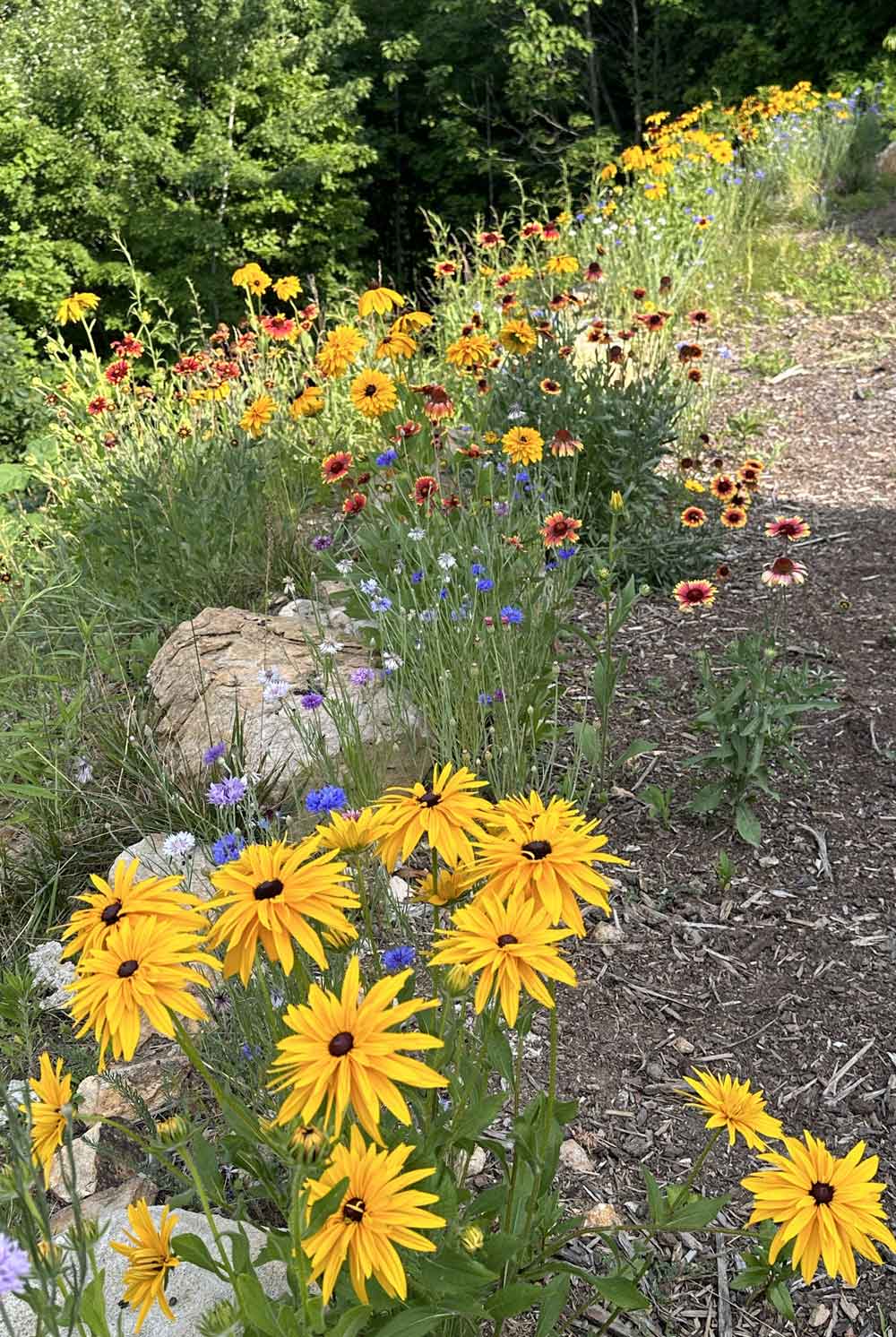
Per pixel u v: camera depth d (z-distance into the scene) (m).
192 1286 1.67
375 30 16.75
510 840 1.29
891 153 10.87
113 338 13.02
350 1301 1.28
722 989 2.58
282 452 4.84
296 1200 1.04
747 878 2.89
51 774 3.21
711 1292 1.94
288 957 1.14
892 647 3.90
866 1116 2.27
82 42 12.73
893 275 8.35
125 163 12.65
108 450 5.04
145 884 1.22
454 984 1.26
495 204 17.39
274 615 3.92
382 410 3.78
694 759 3.07
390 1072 1.04
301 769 2.91
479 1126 1.34
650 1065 2.39
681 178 9.39
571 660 3.85
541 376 4.64
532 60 15.67
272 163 14.20
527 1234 1.52
